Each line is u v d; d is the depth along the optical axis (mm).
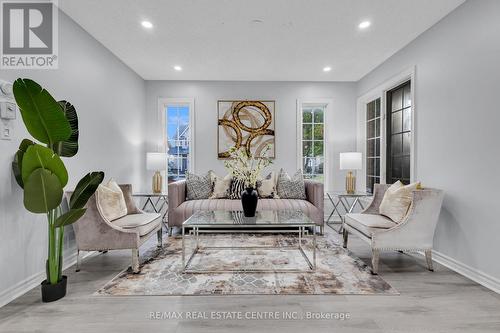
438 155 2783
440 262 2730
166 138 4938
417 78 3135
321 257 2896
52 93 2496
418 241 2512
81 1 2445
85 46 2986
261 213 3102
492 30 2172
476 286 2213
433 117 2861
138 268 2506
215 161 4836
